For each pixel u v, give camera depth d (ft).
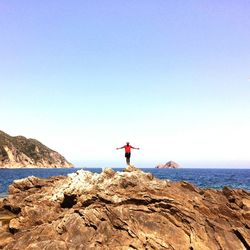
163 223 71.61
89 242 67.36
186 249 66.49
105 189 89.81
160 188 86.38
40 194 115.03
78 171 113.09
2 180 316.19
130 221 71.51
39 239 68.49
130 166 103.19
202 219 73.97
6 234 79.56
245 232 70.74
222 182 299.17
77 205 86.74
